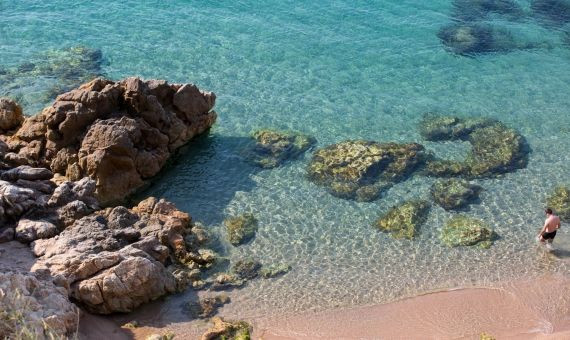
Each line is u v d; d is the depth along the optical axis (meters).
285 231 29.83
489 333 24.00
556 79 44.19
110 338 22.66
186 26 49.12
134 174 31.66
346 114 39.19
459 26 50.47
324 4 53.44
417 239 29.42
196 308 24.94
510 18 52.16
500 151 35.50
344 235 29.69
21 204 26.80
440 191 32.28
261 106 39.69
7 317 18.06
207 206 31.34
